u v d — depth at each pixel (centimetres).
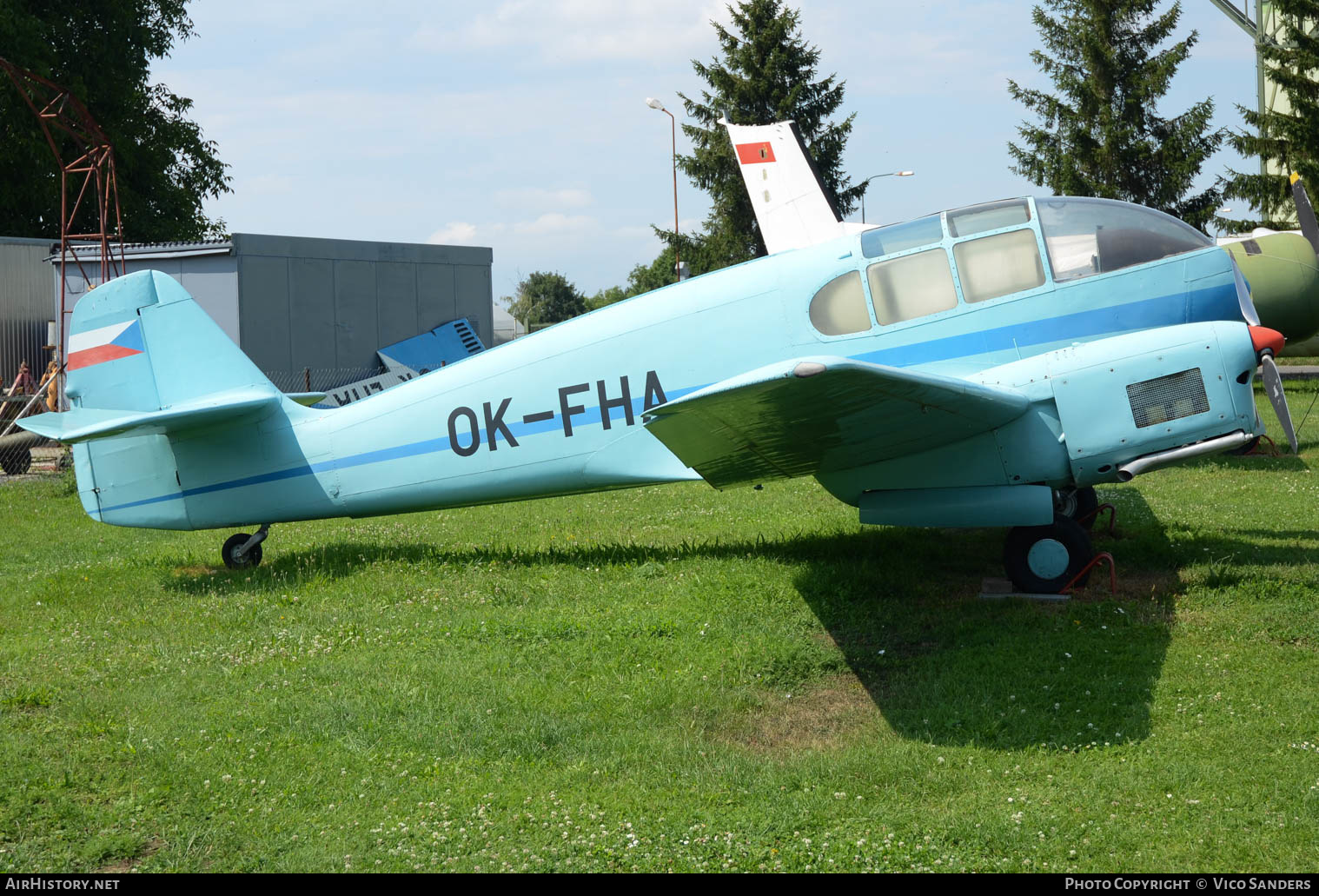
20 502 1329
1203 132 2803
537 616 664
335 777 436
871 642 598
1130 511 927
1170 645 571
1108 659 551
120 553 977
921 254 728
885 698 523
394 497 830
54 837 383
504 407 803
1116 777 419
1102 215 727
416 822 395
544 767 446
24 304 2252
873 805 406
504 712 507
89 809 404
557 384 794
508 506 1139
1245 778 415
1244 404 652
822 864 361
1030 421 671
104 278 1772
